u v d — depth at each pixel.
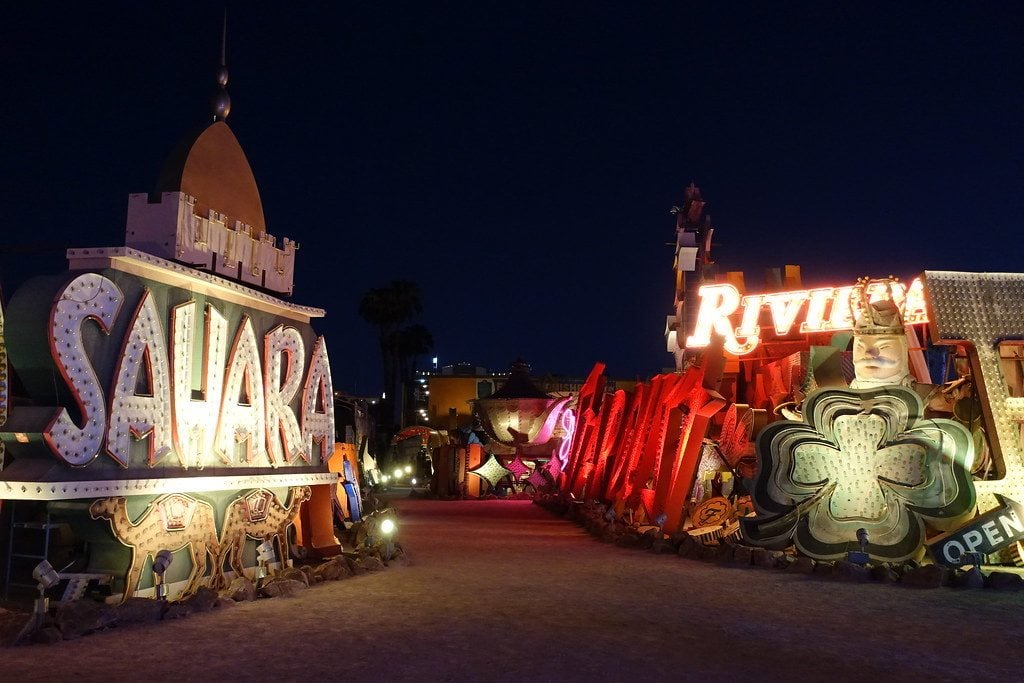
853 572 14.09
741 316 27.06
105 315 9.80
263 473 13.12
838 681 7.68
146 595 10.51
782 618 10.62
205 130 12.96
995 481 16.17
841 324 25.16
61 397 9.43
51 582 8.97
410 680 7.48
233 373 12.40
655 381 25.80
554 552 18.06
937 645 9.18
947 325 17.19
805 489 16.17
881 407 15.95
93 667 7.70
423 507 36.94
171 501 10.96
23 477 9.01
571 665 8.08
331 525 16.11
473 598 11.86
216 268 12.55
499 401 50.41
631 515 23.31
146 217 11.79
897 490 15.58
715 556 16.42
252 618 10.09
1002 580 13.03
